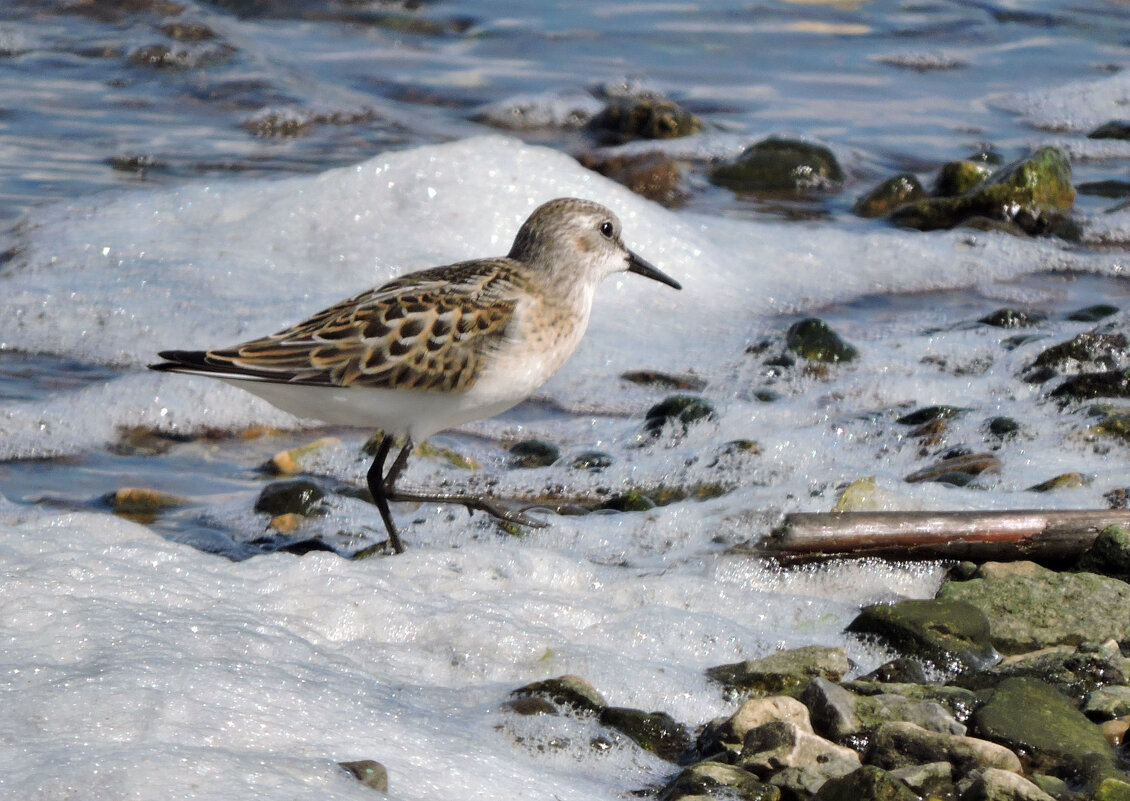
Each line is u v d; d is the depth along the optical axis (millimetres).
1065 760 7090
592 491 11516
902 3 29828
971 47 27422
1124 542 9258
